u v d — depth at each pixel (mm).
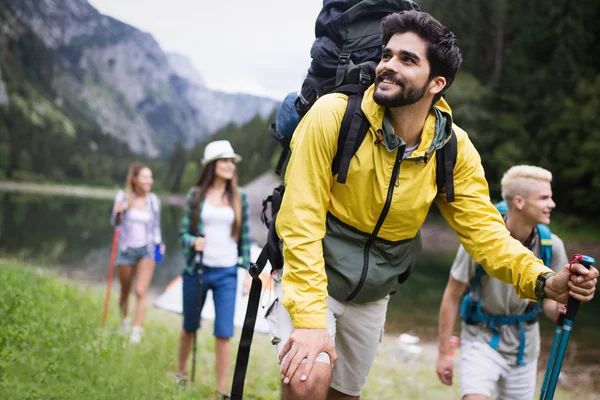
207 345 5949
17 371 3178
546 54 47094
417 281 15219
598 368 6953
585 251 30984
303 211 2031
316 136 2051
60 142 155500
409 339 7105
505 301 3139
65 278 10812
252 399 4266
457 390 5508
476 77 53438
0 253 15586
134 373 3566
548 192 3090
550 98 41969
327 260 2232
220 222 4520
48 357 3510
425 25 1957
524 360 3201
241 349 2174
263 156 102812
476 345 3227
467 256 3201
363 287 2256
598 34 46531
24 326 3795
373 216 2143
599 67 45906
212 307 7871
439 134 2121
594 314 11250
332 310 2342
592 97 40406
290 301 1962
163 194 127562
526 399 3223
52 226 29281
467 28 55031
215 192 4625
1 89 176375
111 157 183500
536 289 2053
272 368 5316
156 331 6176
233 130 132750
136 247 6129
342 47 2312
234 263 4539
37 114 184750
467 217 2279
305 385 1916
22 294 4477
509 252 2152
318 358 1991
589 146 36750
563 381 6348
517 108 43719
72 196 95875
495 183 41938
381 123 2033
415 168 2125
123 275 6215
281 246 2234
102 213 51531
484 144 42594
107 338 4422
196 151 138000
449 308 3328
